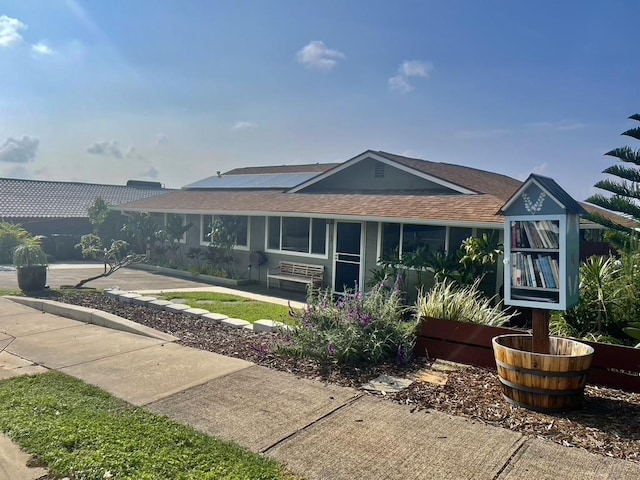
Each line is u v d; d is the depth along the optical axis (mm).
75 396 4809
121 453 3619
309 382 5316
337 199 13516
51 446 3719
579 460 3613
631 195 8766
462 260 9719
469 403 4734
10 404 4555
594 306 6715
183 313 9023
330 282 12930
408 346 6203
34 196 26781
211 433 4027
